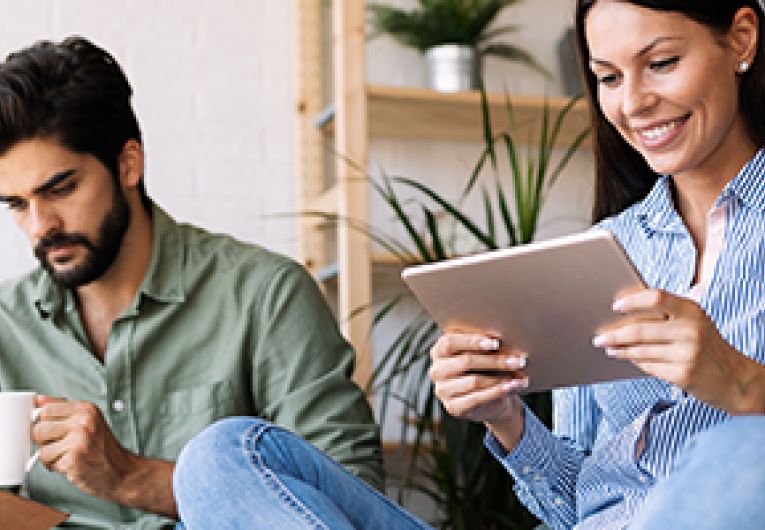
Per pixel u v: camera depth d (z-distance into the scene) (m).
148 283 2.27
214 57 4.08
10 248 3.77
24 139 2.09
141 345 2.27
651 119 1.64
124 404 2.25
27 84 2.09
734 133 1.68
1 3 3.86
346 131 3.68
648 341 1.42
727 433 1.32
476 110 3.90
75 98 2.11
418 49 4.05
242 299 2.30
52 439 1.97
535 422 1.85
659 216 1.78
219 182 4.05
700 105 1.62
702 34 1.61
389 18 3.98
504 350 1.65
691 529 1.28
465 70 3.93
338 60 3.72
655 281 1.78
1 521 1.78
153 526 2.15
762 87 1.66
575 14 1.84
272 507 1.54
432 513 3.98
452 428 3.18
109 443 2.00
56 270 2.18
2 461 1.94
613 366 1.60
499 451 1.87
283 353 2.27
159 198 3.98
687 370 1.39
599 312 1.49
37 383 2.32
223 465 1.58
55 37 3.90
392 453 3.96
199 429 2.25
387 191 4.16
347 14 3.71
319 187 4.09
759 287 1.62
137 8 4.00
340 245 3.70
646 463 1.66
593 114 1.94
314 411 2.23
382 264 3.84
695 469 1.31
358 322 3.64
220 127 4.06
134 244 2.28
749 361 1.42
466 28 3.98
